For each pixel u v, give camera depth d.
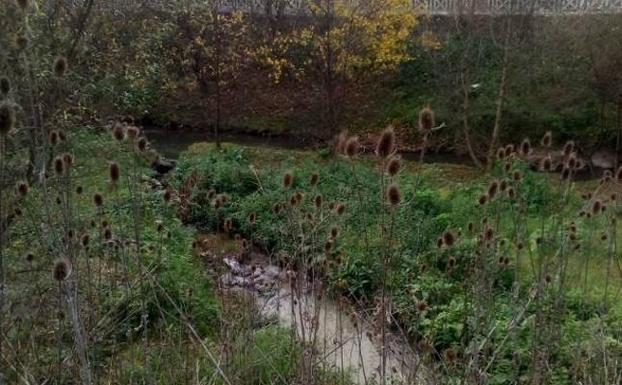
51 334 3.64
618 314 5.79
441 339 5.41
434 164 14.33
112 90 8.41
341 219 5.75
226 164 12.74
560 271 3.91
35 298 3.78
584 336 4.91
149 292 5.39
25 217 4.25
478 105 15.53
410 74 17.83
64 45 6.95
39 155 3.46
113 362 3.86
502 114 15.41
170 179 12.34
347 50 15.16
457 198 10.34
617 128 14.87
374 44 15.34
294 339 4.26
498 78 15.34
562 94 14.97
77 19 7.32
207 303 6.29
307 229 5.12
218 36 16.17
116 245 4.51
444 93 15.90
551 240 4.37
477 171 13.80
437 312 5.99
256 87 18.75
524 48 14.92
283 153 14.95
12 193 4.07
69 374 3.25
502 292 6.01
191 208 10.37
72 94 7.09
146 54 10.30
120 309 4.48
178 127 18.28
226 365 3.68
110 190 4.54
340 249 7.20
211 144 15.63
